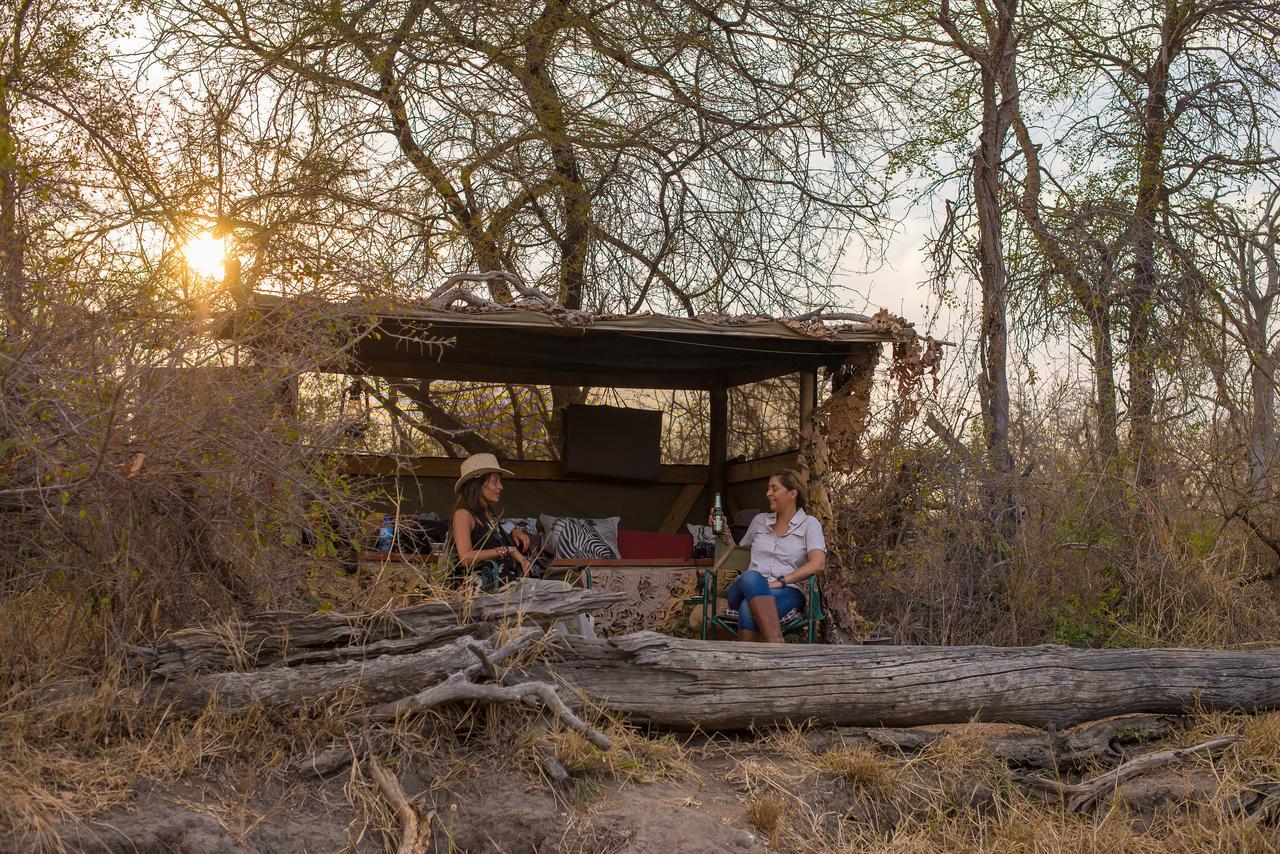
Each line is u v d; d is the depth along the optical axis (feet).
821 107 33.63
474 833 12.89
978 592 23.02
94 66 22.88
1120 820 15.37
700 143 34.78
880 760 15.62
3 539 13.66
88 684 13.12
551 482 29.68
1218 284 27.61
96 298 14.06
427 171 31.83
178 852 11.36
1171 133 30.25
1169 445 25.55
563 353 25.76
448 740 14.10
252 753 13.01
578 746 14.05
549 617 15.10
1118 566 23.41
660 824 13.19
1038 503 23.67
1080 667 17.31
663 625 22.50
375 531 17.83
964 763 15.84
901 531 23.22
